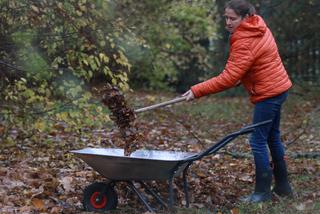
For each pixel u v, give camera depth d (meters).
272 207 7.23
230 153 10.70
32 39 9.55
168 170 6.92
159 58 21.66
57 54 9.71
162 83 26.09
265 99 7.27
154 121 16.09
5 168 8.97
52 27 9.38
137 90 26.00
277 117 7.61
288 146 12.02
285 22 18.59
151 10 17.50
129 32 10.14
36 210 7.15
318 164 9.90
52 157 10.10
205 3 19.12
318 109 16.00
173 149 11.90
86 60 9.32
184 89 27.03
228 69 7.14
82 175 8.82
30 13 9.17
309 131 13.95
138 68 24.19
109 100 7.18
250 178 8.94
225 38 21.45
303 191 8.16
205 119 17.11
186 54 23.05
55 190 7.98
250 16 7.20
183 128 15.10
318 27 18.53
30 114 9.97
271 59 7.24
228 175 9.11
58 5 9.09
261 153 7.38
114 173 6.97
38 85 9.95
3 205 7.27
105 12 10.02
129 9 16.14
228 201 7.66
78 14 9.23
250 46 7.11
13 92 9.68
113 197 7.17
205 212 7.07
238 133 6.93
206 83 7.17
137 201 7.68
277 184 7.82
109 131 12.64
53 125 10.63
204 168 9.50
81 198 7.67
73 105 9.76
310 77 19.75
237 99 22.44
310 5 18.27
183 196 7.88
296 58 19.62
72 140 11.57
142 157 7.02
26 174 8.70
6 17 9.23
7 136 10.30
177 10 18.92
